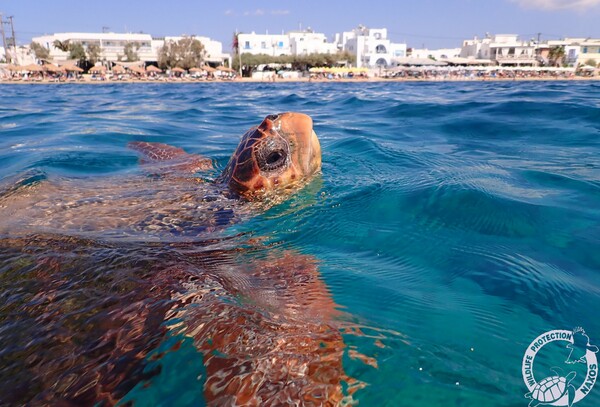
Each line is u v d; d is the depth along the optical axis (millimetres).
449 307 324
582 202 536
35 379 250
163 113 1830
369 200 566
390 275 378
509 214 499
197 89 4543
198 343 266
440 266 394
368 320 302
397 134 1104
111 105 2285
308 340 269
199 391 235
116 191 584
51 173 714
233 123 1489
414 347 273
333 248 439
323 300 331
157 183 636
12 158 902
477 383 245
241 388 233
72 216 481
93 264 358
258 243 448
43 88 5035
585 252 412
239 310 294
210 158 861
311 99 2479
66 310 302
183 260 378
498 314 315
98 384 245
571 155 801
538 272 376
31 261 367
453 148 896
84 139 1119
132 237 432
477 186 585
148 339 273
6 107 2125
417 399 233
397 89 3656
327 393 232
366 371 249
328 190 610
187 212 511
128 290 319
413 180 637
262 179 569
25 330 286
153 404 232
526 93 2176
